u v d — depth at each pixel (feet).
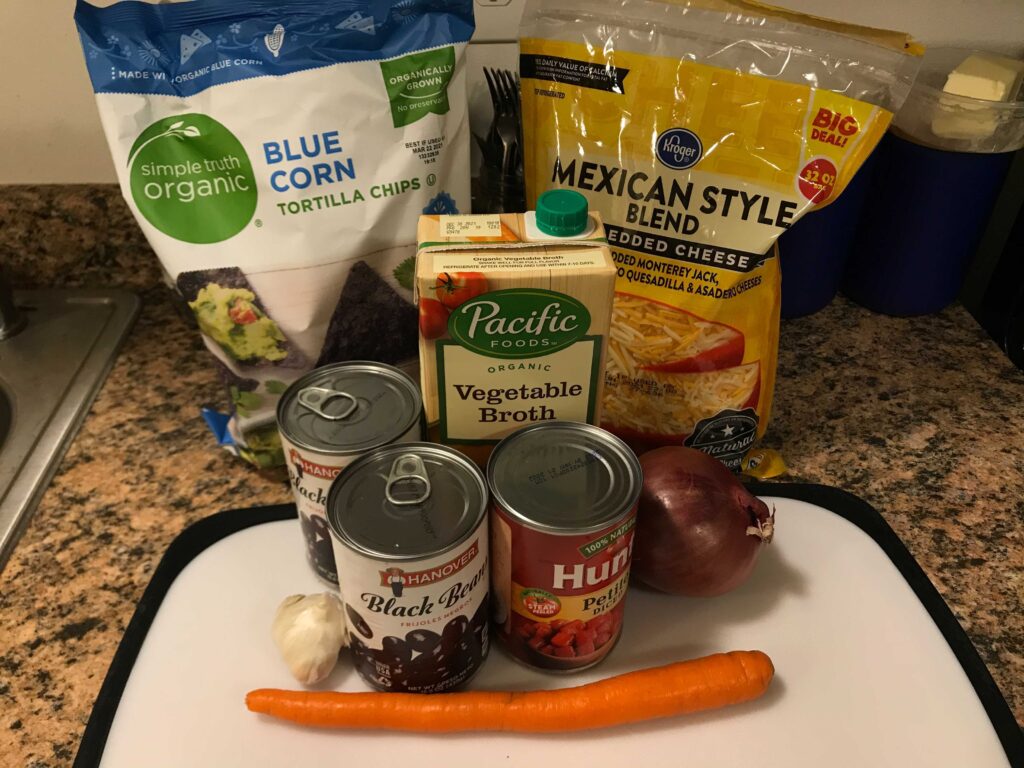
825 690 2.14
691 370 2.54
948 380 3.08
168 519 2.58
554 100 2.41
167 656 2.19
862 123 2.23
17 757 2.01
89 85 3.04
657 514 2.21
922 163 2.98
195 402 2.97
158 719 2.06
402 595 1.86
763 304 2.48
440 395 2.13
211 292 2.41
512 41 2.91
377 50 2.29
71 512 2.59
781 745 2.03
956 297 3.51
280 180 2.31
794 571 2.41
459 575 1.89
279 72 2.23
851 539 2.49
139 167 2.27
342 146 2.32
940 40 3.08
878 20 3.03
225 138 2.27
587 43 2.35
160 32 2.25
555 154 2.44
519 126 2.81
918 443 2.83
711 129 2.30
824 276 3.27
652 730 2.07
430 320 1.97
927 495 2.65
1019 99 2.94
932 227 3.10
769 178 2.30
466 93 2.57
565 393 2.15
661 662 2.22
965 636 2.24
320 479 2.10
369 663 2.06
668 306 2.48
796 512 2.56
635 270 2.48
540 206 2.03
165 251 2.37
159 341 3.22
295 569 2.41
